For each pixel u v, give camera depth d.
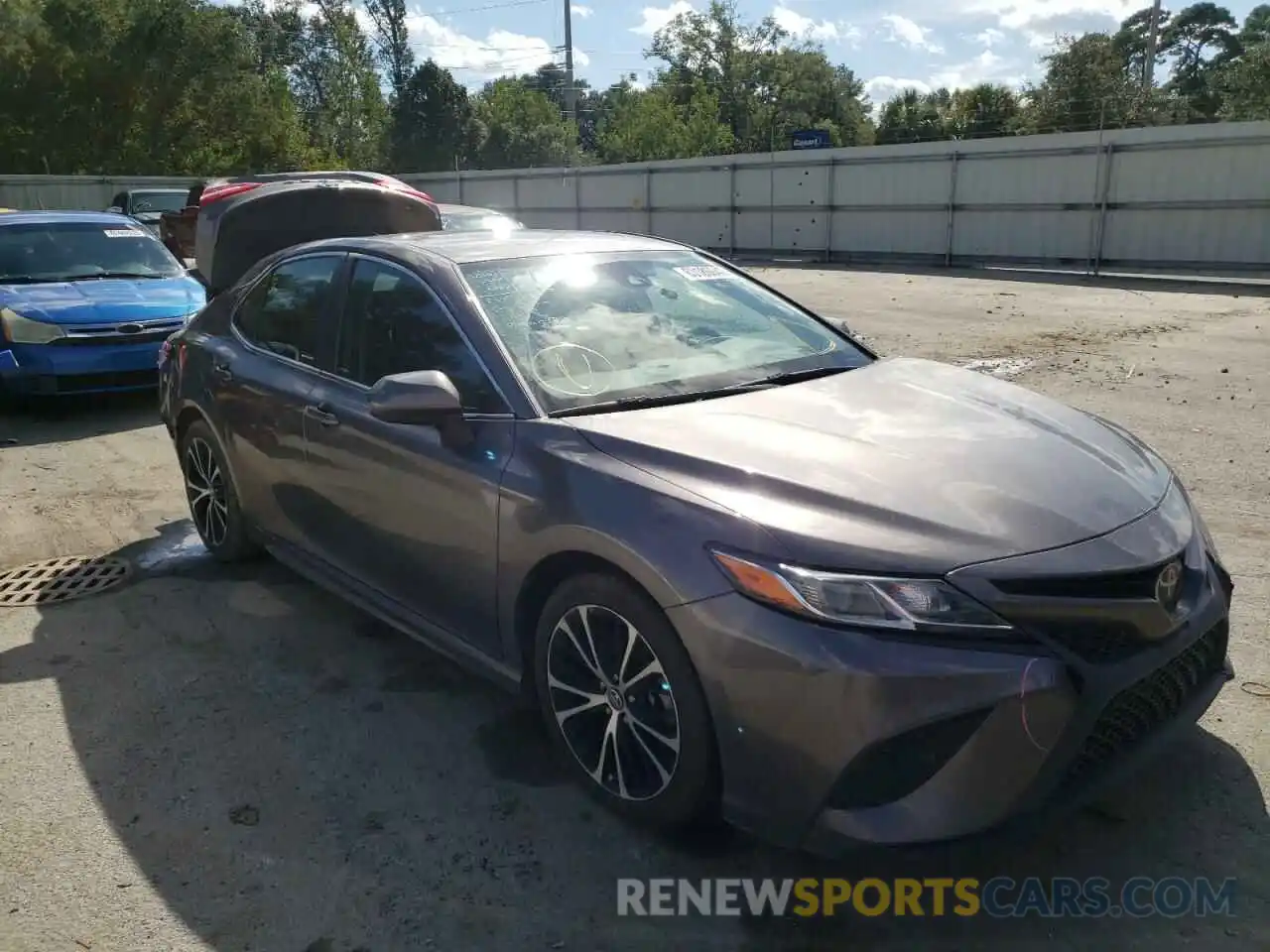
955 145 20.31
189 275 9.31
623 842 2.81
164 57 34.59
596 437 2.89
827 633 2.31
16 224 9.06
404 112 58.81
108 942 2.46
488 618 3.17
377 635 4.13
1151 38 41.03
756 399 3.21
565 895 2.61
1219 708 3.36
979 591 2.31
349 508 3.72
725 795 2.52
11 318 7.64
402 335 3.60
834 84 74.19
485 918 2.53
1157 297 14.76
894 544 2.38
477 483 3.07
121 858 2.78
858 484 2.59
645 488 2.67
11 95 33.19
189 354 4.86
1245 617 4.01
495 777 3.12
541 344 3.34
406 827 2.89
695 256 4.22
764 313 3.95
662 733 2.66
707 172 24.84
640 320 3.63
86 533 5.39
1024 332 11.29
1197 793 2.93
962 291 16.06
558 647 2.93
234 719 3.49
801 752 2.35
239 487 4.53
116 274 8.85
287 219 6.44
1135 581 2.46
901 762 2.30
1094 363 9.27
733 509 2.53
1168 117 42.16
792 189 23.38
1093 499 2.65
